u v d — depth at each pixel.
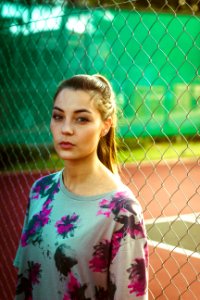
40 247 1.71
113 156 1.92
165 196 8.44
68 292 1.63
